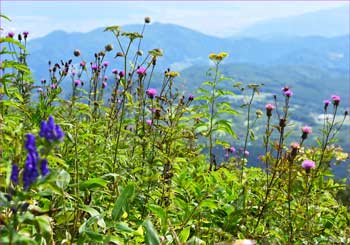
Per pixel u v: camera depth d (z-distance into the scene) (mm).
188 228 1016
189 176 1435
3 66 1216
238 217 1184
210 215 1215
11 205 726
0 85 1283
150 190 1278
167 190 1259
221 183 1312
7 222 752
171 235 1021
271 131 1331
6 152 933
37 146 687
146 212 1194
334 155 1457
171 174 1340
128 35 1428
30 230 868
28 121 1312
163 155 1318
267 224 1307
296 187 1322
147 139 1434
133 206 1188
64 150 1307
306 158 1326
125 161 1416
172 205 1200
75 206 947
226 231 1173
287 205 1359
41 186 706
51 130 669
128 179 1277
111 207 1126
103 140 1371
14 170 691
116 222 947
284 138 1301
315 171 1380
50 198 1106
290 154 1250
